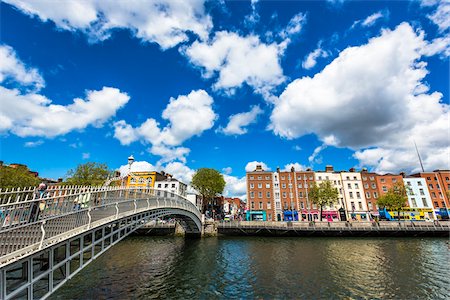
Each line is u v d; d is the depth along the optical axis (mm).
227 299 12984
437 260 22125
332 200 47188
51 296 12453
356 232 40438
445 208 53906
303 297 13266
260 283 15547
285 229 40656
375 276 17016
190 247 29875
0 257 6613
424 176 57250
